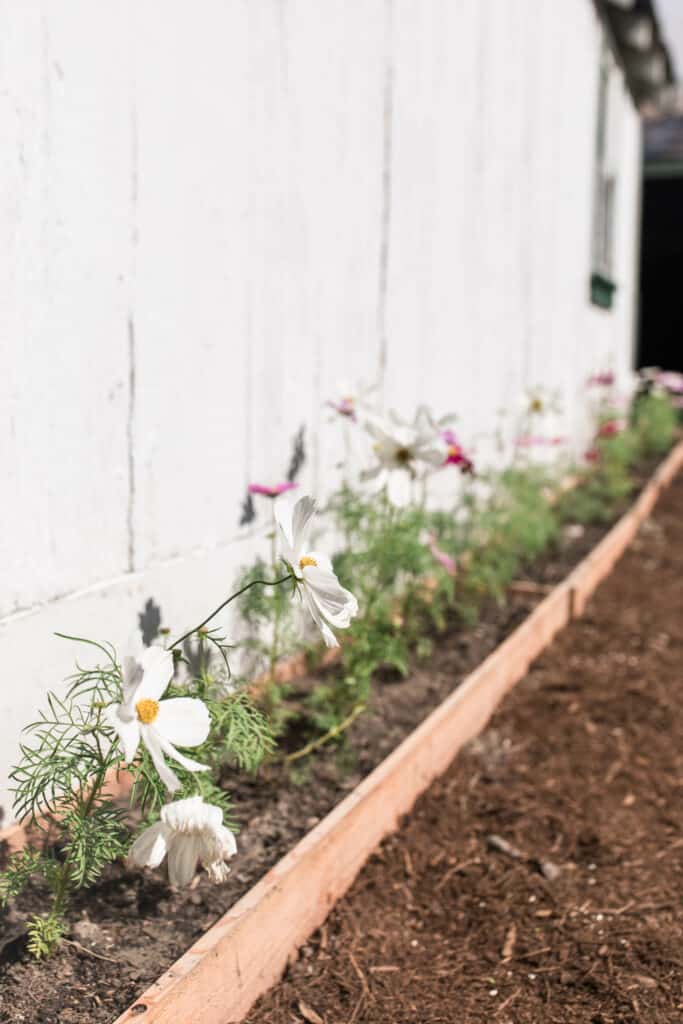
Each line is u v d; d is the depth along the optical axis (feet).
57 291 7.98
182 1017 6.53
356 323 13.76
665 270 48.98
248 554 11.13
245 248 10.78
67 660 8.21
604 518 22.77
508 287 21.01
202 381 10.13
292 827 8.89
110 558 8.82
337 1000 7.53
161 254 9.31
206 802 7.31
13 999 6.46
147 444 9.27
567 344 26.68
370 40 13.66
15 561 7.66
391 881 9.09
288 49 11.42
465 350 18.49
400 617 13.07
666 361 49.24
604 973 7.89
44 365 7.88
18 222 7.52
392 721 11.21
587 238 28.37
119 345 8.79
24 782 6.96
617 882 9.28
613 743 12.22
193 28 9.58
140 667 6.03
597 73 28.55
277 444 11.77
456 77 17.12
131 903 7.63
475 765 11.38
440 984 7.79
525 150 21.61
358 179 13.55
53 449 8.04
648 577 19.52
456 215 17.57
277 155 11.35
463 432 18.57
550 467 22.89
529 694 13.48
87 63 8.15
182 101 9.48
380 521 12.46
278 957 7.77
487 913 8.78
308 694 11.41
